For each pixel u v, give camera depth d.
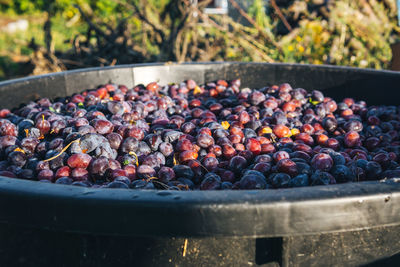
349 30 2.58
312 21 2.55
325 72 1.36
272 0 2.53
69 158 0.85
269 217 0.60
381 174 0.87
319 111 1.20
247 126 1.06
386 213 0.62
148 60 2.52
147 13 2.71
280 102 1.24
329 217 0.60
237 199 0.60
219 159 0.94
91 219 0.60
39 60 2.58
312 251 0.65
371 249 0.67
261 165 0.86
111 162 0.85
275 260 0.64
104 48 2.51
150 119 1.12
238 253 0.64
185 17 2.38
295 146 0.95
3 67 3.18
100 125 0.96
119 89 1.33
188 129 1.03
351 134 1.03
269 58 2.56
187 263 0.64
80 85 1.32
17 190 0.62
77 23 3.48
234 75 1.46
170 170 0.85
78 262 0.66
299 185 0.78
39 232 0.66
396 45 1.93
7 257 0.68
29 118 1.07
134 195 0.61
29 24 4.00
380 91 1.29
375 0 2.58
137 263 0.65
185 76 1.45
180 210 0.59
